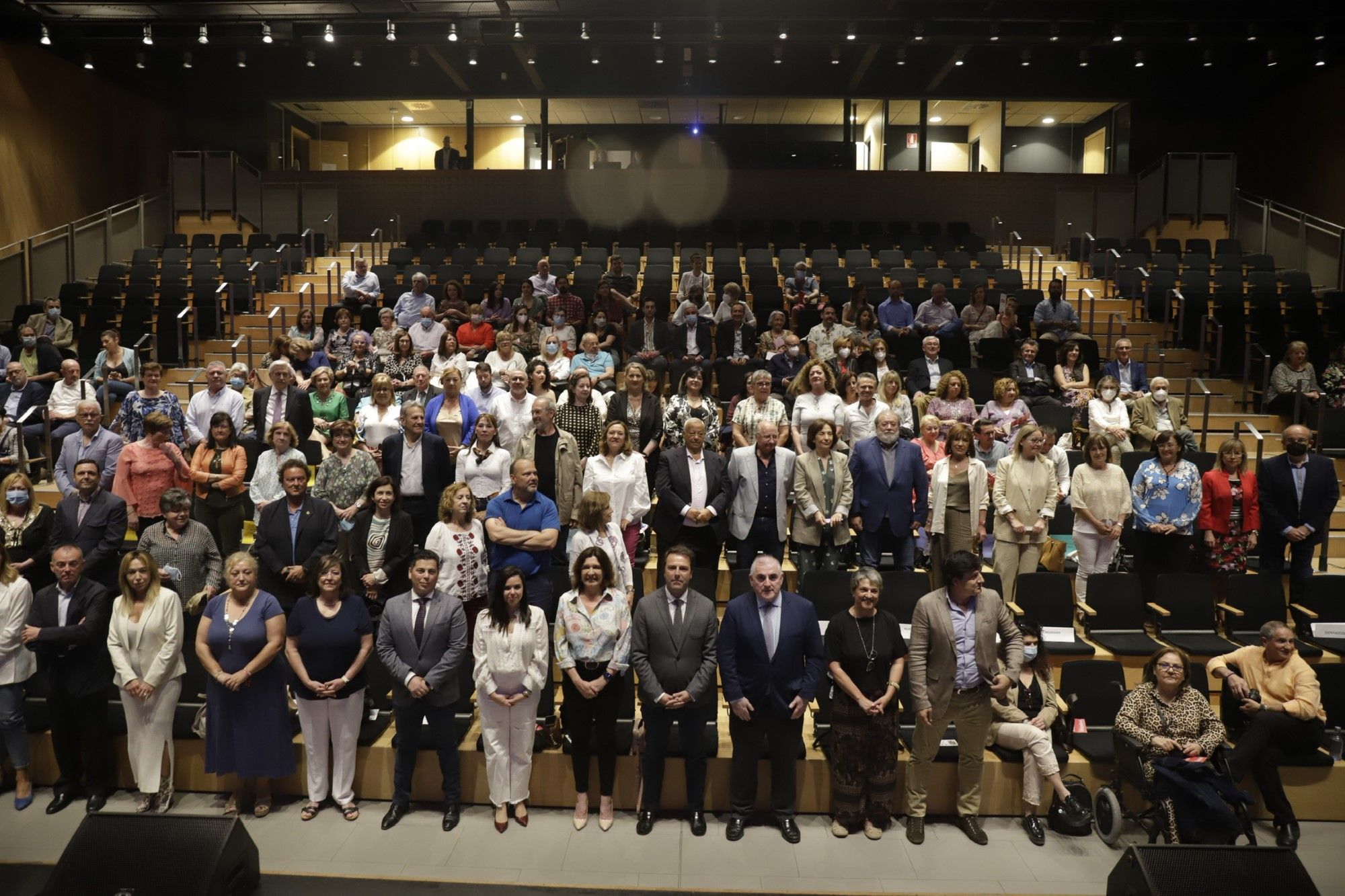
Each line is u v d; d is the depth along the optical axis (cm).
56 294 1338
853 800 520
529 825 533
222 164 1627
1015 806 545
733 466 671
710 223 1653
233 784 571
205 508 688
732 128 1966
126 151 1669
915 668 515
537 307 1070
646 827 525
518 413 769
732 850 508
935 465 689
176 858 414
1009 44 1455
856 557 745
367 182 1669
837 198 1658
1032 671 563
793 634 517
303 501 611
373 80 1769
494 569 600
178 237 1555
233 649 524
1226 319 1179
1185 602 664
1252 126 1731
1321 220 1408
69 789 555
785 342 981
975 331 1103
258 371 1034
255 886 444
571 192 1659
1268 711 537
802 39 1438
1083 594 693
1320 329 1149
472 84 1784
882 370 947
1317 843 525
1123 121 1795
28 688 609
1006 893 471
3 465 827
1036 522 676
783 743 520
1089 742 557
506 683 521
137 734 542
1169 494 695
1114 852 510
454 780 537
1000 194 1652
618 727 565
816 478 666
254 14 1352
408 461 694
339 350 991
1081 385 960
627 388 789
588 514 584
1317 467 706
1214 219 1606
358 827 527
